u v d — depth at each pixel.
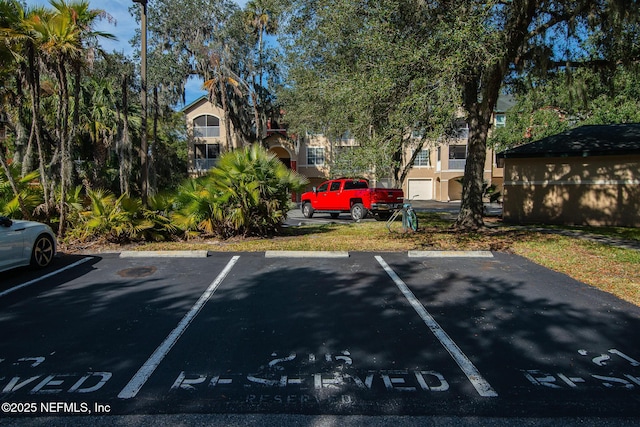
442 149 38.88
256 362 3.94
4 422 2.97
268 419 3.02
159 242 10.73
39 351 4.16
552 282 6.82
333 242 10.70
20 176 12.17
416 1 9.28
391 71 8.70
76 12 9.61
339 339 4.50
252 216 11.45
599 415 3.09
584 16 10.97
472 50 7.87
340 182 19.50
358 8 10.30
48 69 10.46
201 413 3.10
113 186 25.30
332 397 3.32
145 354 4.10
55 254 8.34
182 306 5.60
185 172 36.66
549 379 3.62
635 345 4.33
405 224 12.96
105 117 22.70
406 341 4.44
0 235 6.80
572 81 13.16
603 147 15.46
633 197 15.11
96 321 5.02
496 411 3.14
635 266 7.85
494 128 33.28
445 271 7.59
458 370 3.79
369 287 6.55
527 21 10.34
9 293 6.21
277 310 5.45
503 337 4.54
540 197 16.64
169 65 26.75
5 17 9.30
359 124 11.29
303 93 19.00
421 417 3.06
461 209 13.92
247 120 34.66
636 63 12.36
